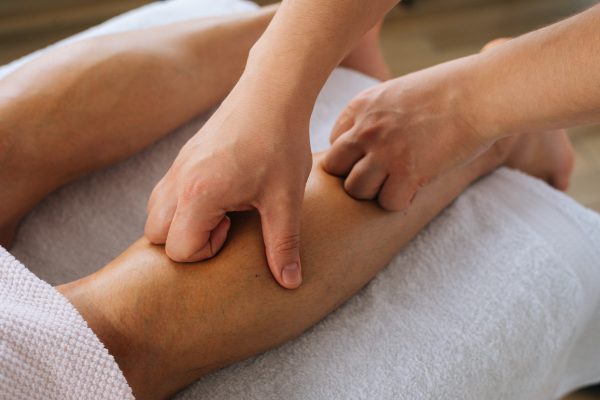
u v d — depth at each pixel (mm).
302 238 671
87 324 585
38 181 755
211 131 657
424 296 717
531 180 854
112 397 538
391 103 718
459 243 768
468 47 1888
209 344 618
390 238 727
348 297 708
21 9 1945
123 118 789
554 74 602
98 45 803
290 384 641
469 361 667
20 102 740
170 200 646
